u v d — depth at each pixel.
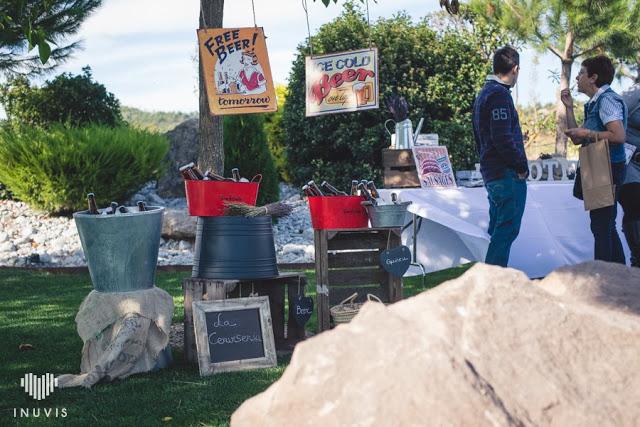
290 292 5.31
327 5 6.06
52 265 9.62
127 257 4.59
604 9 13.81
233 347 4.70
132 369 4.57
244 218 4.93
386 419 1.71
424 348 1.79
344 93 6.07
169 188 14.77
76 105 15.47
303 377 1.86
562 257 6.95
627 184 5.97
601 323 1.96
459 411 1.70
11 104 15.35
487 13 15.12
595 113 5.69
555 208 7.03
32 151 11.77
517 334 1.91
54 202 12.00
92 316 4.56
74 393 4.18
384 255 5.35
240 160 11.83
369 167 13.18
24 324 6.03
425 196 6.66
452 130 13.02
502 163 5.48
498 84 5.51
